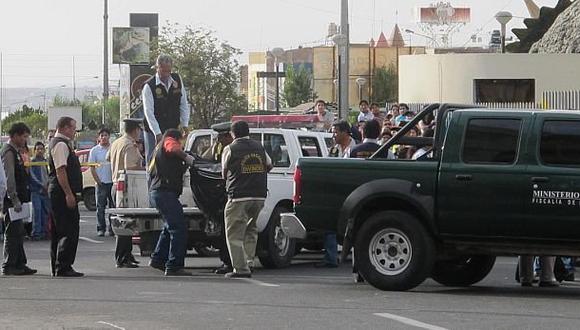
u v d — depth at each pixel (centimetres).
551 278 1630
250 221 1708
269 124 3209
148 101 1894
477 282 1648
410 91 5231
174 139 1720
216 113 5603
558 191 1435
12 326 1177
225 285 1584
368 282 1528
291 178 1906
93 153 2678
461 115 1499
